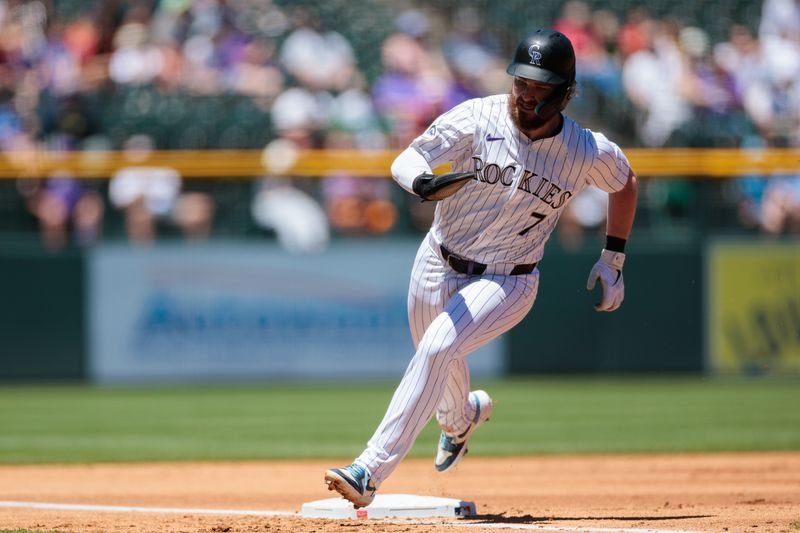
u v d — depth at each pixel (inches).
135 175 1818.4
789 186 1920.5
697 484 886.4
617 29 2199.8
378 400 1589.6
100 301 1776.6
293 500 800.3
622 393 1674.5
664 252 1845.5
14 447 1159.0
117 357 1780.3
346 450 1127.6
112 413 1461.6
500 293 600.4
